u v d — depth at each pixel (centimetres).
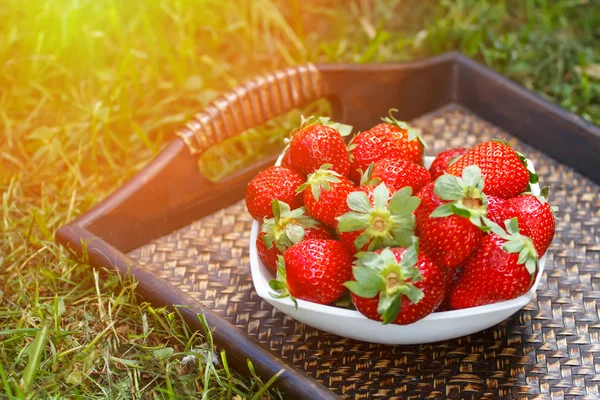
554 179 89
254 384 75
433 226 71
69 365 78
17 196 96
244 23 113
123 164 101
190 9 114
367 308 70
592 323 78
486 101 94
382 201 70
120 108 102
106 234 85
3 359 80
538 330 78
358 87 93
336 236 75
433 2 122
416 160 78
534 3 123
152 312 78
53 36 110
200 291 82
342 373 76
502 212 73
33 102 106
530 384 75
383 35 109
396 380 75
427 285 70
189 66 112
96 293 84
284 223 73
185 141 87
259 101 90
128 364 77
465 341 77
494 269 71
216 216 88
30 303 84
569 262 82
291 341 78
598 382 75
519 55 113
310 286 72
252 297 81
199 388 77
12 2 113
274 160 91
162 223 87
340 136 76
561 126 90
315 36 117
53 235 91
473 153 75
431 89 96
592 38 118
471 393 75
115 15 104
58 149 98
